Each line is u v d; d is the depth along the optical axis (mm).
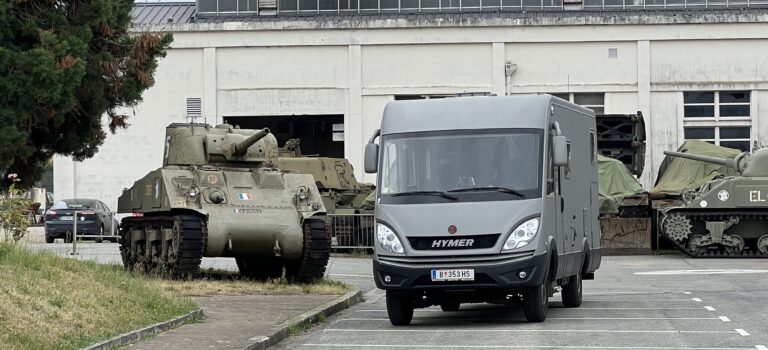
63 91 29484
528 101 23406
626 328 21766
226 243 30391
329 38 64250
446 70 63938
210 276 32719
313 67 64438
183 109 64688
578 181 26188
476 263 22016
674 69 63344
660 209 51062
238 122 66438
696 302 27172
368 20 64125
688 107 63562
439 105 23609
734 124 63219
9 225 25578
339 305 26391
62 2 31234
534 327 22078
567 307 26469
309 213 31391
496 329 21844
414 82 64062
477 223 22109
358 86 64188
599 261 29000
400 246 22297
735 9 65250
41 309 18234
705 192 48625
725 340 19797
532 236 22078
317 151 73062
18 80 28719
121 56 32656
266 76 64500
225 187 31406
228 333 19703
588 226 27391
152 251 32594
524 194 22406
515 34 63594
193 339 18750
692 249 48562
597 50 63500
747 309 25266
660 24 63125
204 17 66562
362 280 35875
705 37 63000
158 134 64750
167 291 25141
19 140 28953
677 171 55625
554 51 63719
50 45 29484
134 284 22766
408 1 65938
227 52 64688
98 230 56906
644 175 63375
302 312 23781
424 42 63938
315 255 31109
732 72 62969
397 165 23062
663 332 21047
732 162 50000
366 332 21734
